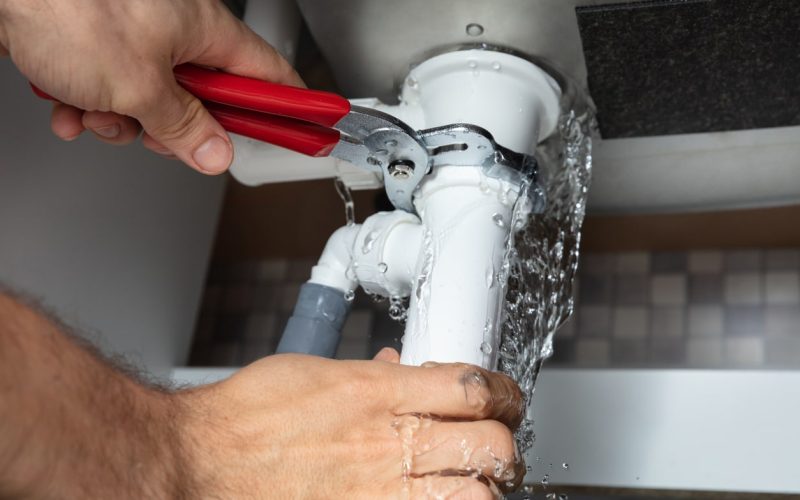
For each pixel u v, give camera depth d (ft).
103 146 2.70
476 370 1.58
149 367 3.05
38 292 2.52
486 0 1.97
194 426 1.39
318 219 5.06
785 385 2.42
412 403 1.54
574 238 2.31
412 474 1.50
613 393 2.52
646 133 2.40
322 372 1.53
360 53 2.22
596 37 2.00
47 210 2.51
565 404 2.54
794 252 4.80
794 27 1.90
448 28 2.07
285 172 2.34
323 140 1.96
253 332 5.33
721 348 4.79
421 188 2.06
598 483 2.47
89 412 1.23
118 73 1.69
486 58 2.08
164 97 1.77
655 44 2.01
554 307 2.27
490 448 1.52
